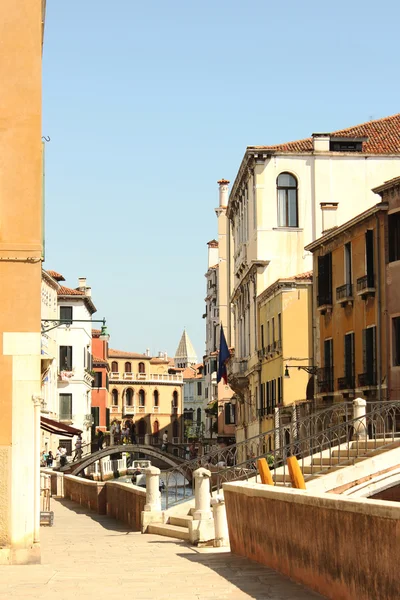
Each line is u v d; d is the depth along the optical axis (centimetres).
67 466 9188
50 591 1759
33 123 2300
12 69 2302
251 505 2120
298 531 1780
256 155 7688
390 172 7719
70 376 12888
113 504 4325
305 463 3173
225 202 11694
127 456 11619
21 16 2306
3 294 2256
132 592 1739
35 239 2275
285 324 6838
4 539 2208
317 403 5903
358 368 5312
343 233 5512
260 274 7700
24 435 2228
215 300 15150
